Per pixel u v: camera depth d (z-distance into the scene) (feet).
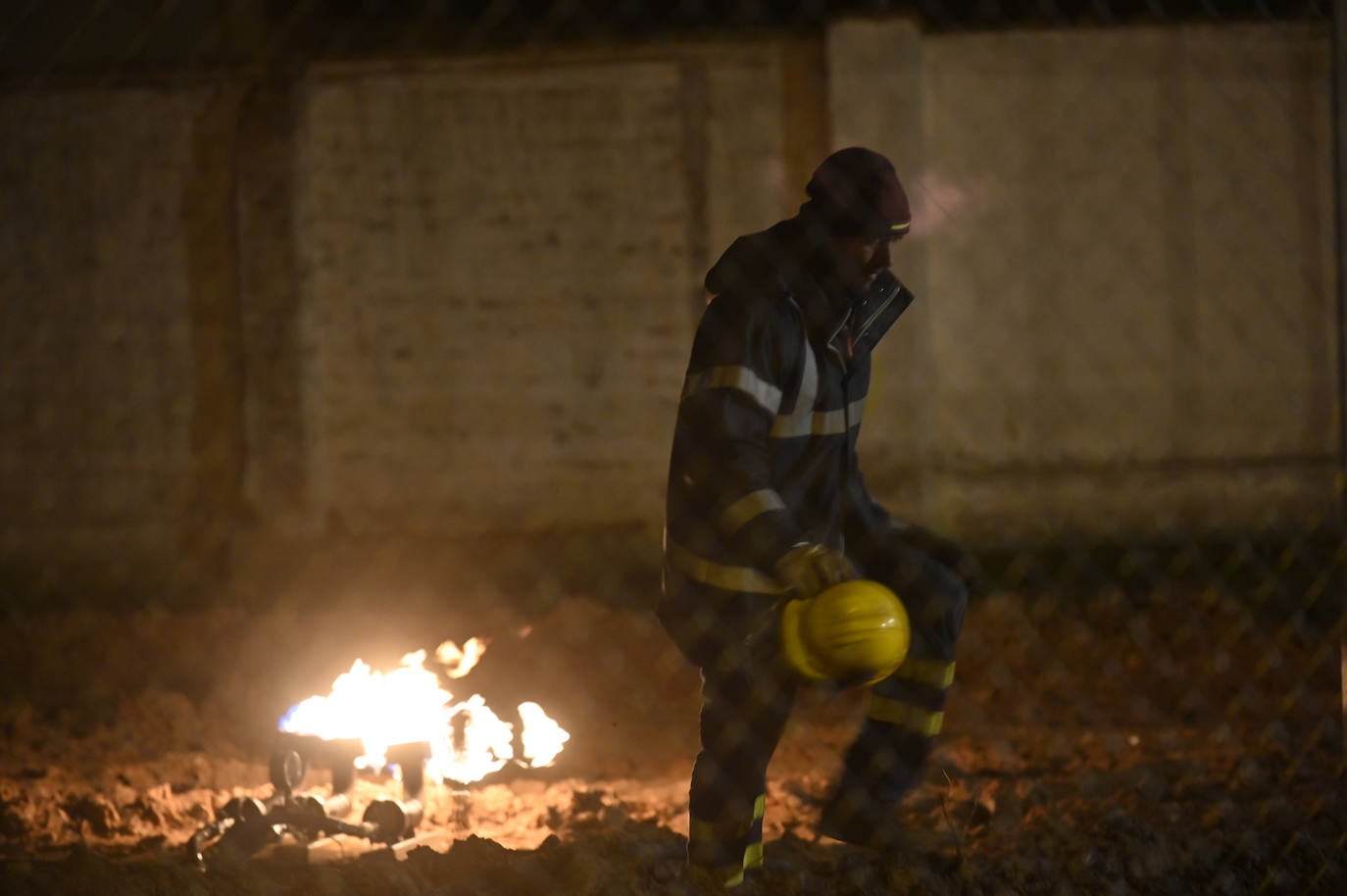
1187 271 53.06
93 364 50.34
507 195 51.85
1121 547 50.34
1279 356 53.42
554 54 51.37
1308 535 51.21
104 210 50.11
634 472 52.37
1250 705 30.89
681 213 52.01
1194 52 52.54
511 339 52.13
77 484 50.47
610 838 19.92
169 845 21.31
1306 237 53.26
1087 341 53.06
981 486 52.80
